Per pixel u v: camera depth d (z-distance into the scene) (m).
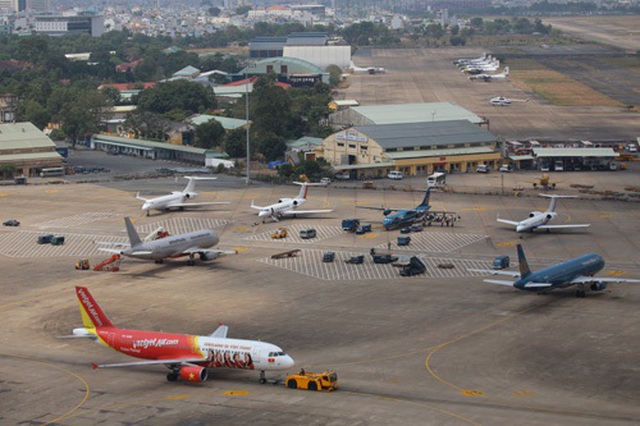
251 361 125.81
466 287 183.38
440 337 150.62
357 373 132.75
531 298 174.50
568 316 161.62
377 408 116.69
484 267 199.25
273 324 159.50
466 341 148.25
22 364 139.88
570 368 134.38
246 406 118.25
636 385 126.69
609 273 192.25
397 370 134.00
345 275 194.38
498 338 149.50
